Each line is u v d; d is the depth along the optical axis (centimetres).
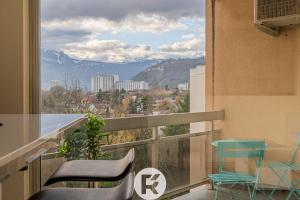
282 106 326
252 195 326
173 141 325
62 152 237
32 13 254
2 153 70
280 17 293
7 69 238
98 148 260
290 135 322
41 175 230
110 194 110
